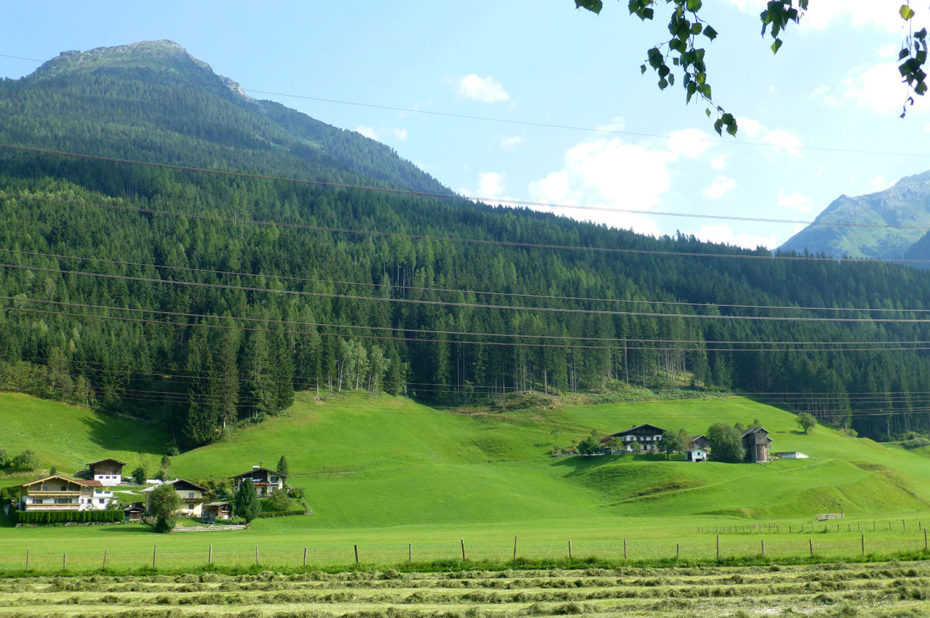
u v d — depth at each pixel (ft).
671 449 594.65
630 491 522.88
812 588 141.59
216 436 650.84
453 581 157.07
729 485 509.76
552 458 643.45
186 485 456.45
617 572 166.61
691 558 185.16
